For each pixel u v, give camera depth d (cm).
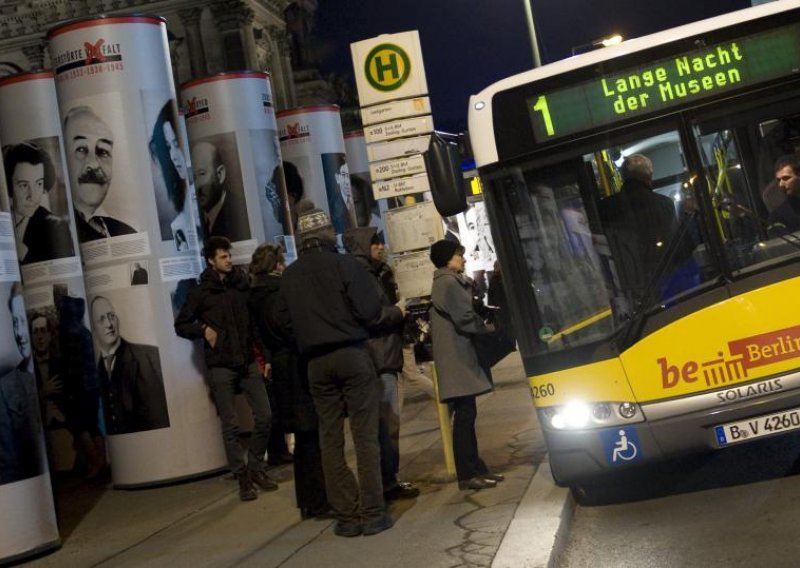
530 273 851
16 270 950
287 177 2103
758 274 812
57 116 1440
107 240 1226
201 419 1240
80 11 5588
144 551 912
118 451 1248
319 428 850
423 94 1088
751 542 705
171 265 1237
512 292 855
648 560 704
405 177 1087
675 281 822
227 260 1103
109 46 1226
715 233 821
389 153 1090
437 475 1053
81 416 1419
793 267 809
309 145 2094
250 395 1098
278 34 6178
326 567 755
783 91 833
